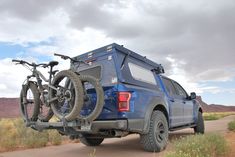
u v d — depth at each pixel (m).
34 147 9.27
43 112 6.73
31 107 6.80
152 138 7.10
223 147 6.35
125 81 6.73
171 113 8.70
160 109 8.04
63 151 8.16
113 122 6.20
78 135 7.03
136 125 6.59
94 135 7.34
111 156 6.92
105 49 7.07
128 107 6.39
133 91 6.64
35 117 6.76
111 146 8.80
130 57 7.34
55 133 10.20
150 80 8.00
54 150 8.47
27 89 6.92
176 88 9.93
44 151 8.30
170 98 8.80
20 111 7.07
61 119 5.97
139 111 6.74
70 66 7.89
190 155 5.43
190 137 6.83
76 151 8.05
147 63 8.16
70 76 5.91
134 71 7.29
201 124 11.35
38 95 6.67
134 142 9.72
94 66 7.22
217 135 6.87
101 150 8.02
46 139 9.84
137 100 6.70
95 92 6.38
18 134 10.54
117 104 6.38
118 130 6.44
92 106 6.39
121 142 9.83
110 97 6.47
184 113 10.00
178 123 9.39
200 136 6.78
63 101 6.09
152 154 6.94
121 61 6.95
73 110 5.75
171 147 7.86
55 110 6.14
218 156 6.26
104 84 6.81
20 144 9.66
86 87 6.61
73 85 5.88
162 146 7.32
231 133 11.16
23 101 6.90
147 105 7.09
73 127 6.08
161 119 7.46
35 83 6.83
